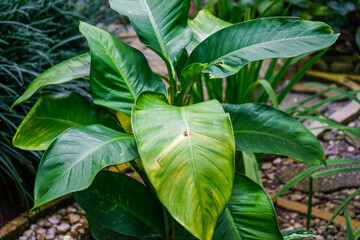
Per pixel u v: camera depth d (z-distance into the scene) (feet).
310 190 5.33
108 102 4.38
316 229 5.95
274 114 4.50
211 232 3.59
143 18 4.69
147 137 3.80
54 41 6.68
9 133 5.91
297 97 9.30
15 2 6.51
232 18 6.47
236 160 5.83
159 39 4.64
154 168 3.69
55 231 5.62
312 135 4.35
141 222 4.58
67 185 3.76
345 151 7.40
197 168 3.71
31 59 6.43
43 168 3.86
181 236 4.66
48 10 7.14
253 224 4.18
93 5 8.05
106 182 4.58
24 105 6.03
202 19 5.27
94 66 4.39
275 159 7.39
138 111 3.95
